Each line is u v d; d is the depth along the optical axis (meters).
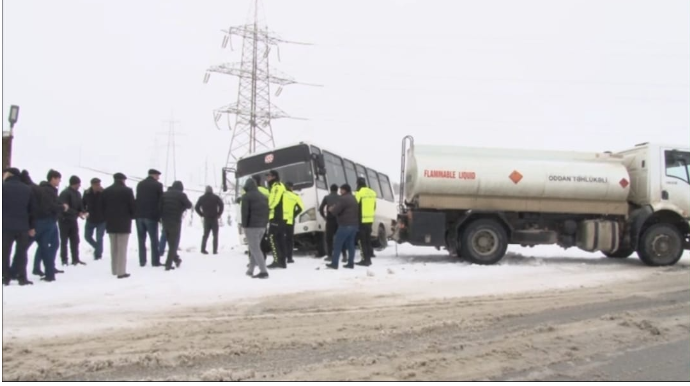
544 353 5.27
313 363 4.80
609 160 12.67
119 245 9.31
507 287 9.07
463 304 7.55
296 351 5.15
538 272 10.98
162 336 5.54
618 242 12.18
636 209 12.66
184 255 12.70
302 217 13.12
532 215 12.57
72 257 10.77
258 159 14.02
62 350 5.01
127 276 9.30
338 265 11.16
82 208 10.91
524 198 12.23
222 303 7.27
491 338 5.78
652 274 10.91
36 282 8.59
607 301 7.95
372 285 8.95
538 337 5.85
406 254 15.12
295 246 14.58
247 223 9.44
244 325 6.09
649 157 12.38
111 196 9.30
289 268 10.89
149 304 7.11
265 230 10.61
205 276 9.55
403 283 9.23
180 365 4.68
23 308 6.73
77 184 10.89
